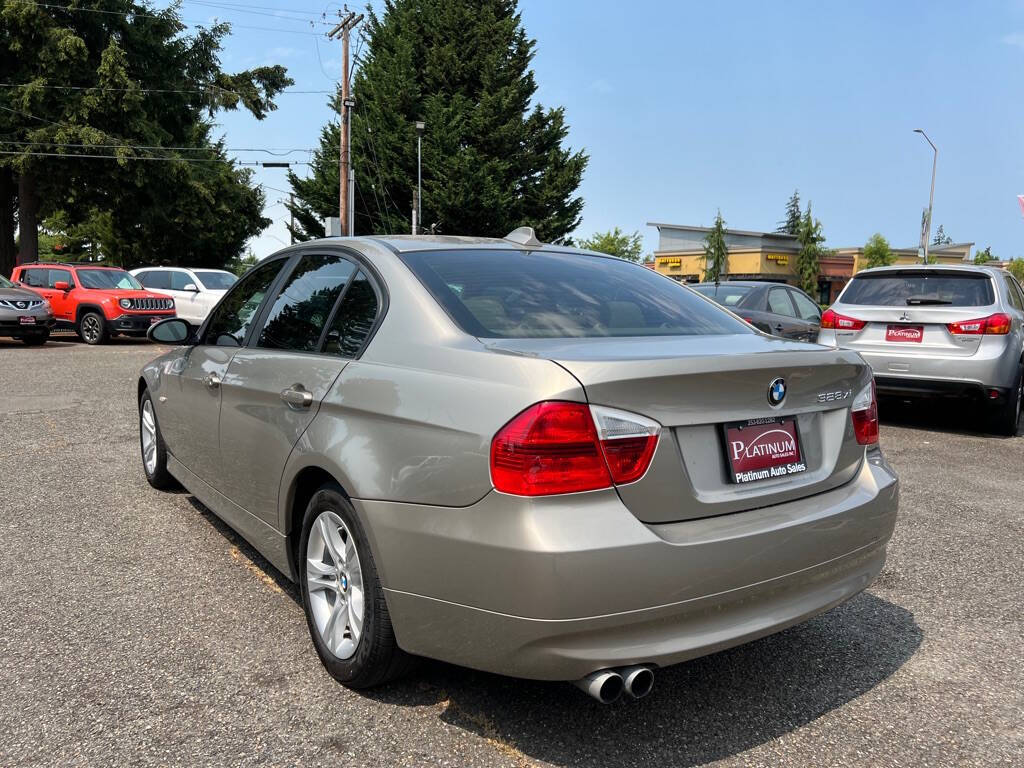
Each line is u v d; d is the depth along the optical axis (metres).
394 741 2.42
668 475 2.23
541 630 2.08
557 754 2.38
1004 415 7.75
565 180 43.59
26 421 7.59
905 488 5.77
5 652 2.96
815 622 3.43
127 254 50.59
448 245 3.18
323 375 2.84
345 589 2.72
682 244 73.69
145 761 2.30
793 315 10.52
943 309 7.68
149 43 32.25
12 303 15.30
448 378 2.36
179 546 4.16
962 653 3.14
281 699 2.66
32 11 27.98
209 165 37.69
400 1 47.62
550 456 2.08
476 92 43.97
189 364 4.16
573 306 2.88
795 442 2.61
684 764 2.35
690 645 2.22
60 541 4.21
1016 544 4.51
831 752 2.43
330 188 44.56
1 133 29.09
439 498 2.25
